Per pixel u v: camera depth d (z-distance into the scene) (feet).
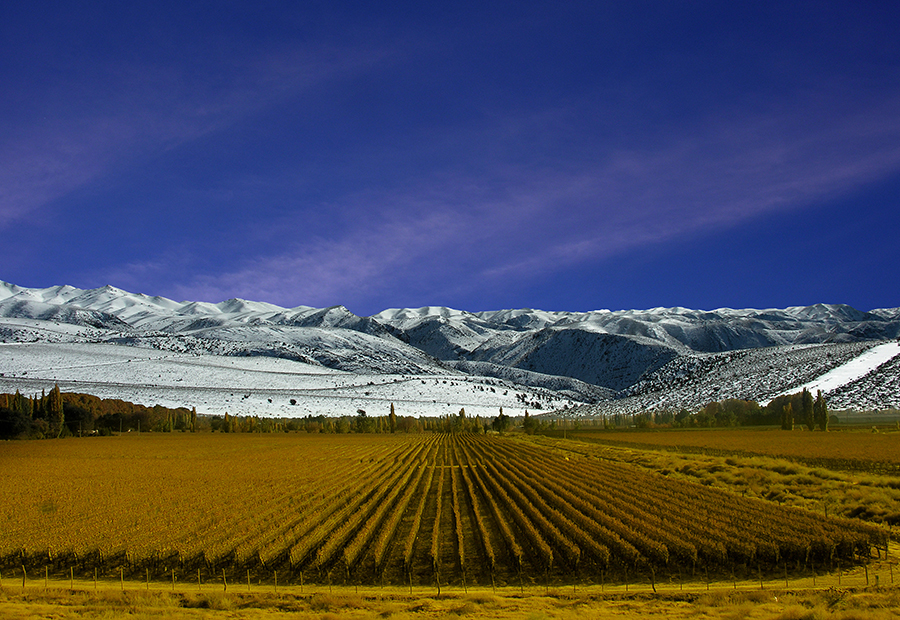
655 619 64.13
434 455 288.30
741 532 98.12
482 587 85.10
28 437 386.73
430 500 155.43
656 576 87.51
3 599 78.33
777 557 87.35
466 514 135.13
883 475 163.63
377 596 80.23
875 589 75.72
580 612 68.59
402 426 552.82
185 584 90.33
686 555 91.30
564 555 98.22
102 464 243.81
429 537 114.42
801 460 201.16
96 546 104.73
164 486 177.78
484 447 336.70
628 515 115.96
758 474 168.55
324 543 113.39
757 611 65.05
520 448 320.50
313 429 513.86
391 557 101.81
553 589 82.17
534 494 143.54
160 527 119.44
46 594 80.74
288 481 187.93
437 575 88.89
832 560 88.48
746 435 326.65
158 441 386.32
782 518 110.93
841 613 60.59
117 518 129.08
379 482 185.68
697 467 193.57
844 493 136.36
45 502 150.10
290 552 96.73
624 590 81.00
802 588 78.54
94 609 72.02
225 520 125.70
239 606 75.61
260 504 145.48
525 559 98.53
